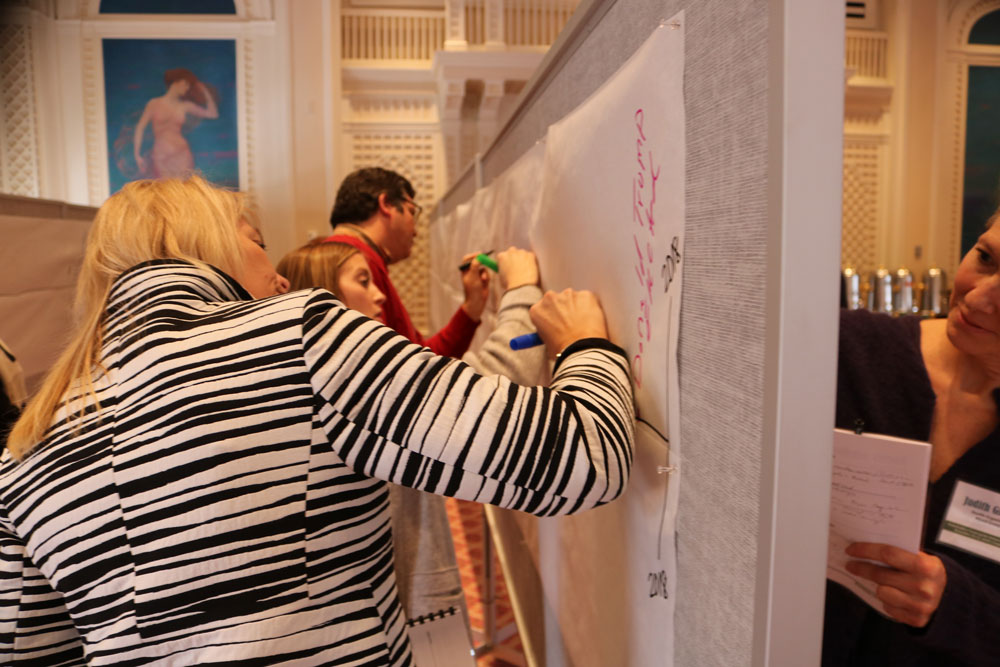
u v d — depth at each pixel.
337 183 6.14
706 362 0.50
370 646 0.58
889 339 0.66
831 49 0.37
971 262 0.57
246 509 0.54
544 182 1.07
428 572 1.05
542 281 1.10
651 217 0.60
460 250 2.77
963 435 0.62
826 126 0.37
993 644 0.54
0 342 1.07
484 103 6.30
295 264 1.31
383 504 0.63
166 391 0.55
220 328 0.58
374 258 1.61
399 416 0.53
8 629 0.60
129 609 0.54
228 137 6.04
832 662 0.68
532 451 0.53
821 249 0.38
